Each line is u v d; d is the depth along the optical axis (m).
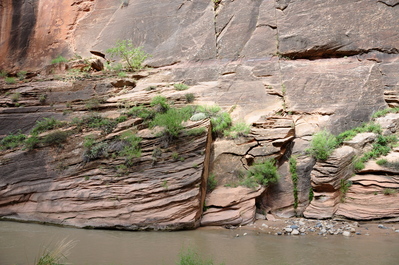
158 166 9.22
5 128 12.16
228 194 9.19
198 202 8.59
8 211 9.73
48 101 12.70
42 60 17.58
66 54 17.33
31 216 9.45
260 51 13.95
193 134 9.55
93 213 8.92
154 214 8.55
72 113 12.01
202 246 6.98
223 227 8.60
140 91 12.80
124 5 17.34
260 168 9.53
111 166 9.48
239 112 11.48
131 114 11.03
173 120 9.79
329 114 11.21
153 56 15.52
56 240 7.51
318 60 13.09
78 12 18.06
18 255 6.36
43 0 18.67
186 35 15.45
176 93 12.19
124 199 8.90
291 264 5.79
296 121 11.19
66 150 10.30
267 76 12.66
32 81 13.94
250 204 8.98
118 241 7.44
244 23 14.62
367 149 9.76
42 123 11.67
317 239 7.39
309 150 9.95
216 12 15.34
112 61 16.16
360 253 6.29
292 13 13.98
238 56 14.16
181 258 5.74
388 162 8.91
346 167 9.22
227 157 10.05
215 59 14.47
